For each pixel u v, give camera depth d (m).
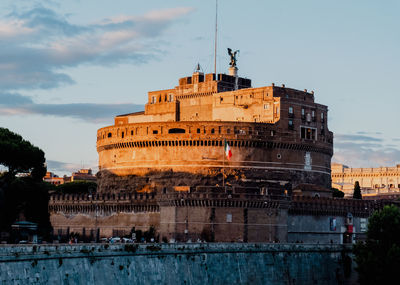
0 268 134.12
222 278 199.50
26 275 140.25
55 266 148.75
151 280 176.88
